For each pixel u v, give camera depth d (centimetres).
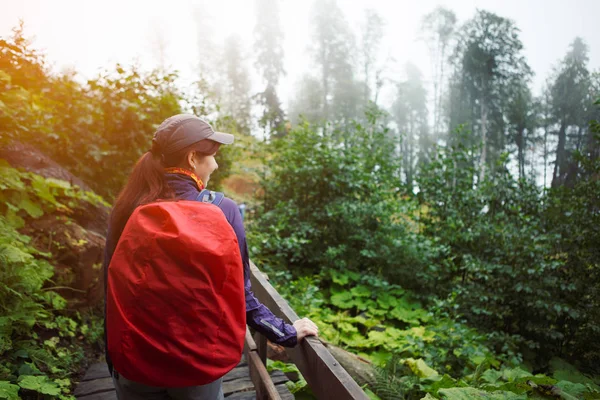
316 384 151
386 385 262
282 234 696
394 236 653
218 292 102
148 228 104
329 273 633
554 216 582
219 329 101
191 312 98
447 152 720
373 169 753
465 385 257
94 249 353
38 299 297
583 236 536
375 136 791
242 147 864
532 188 662
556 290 543
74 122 488
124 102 530
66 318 307
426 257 616
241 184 1191
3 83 376
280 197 756
